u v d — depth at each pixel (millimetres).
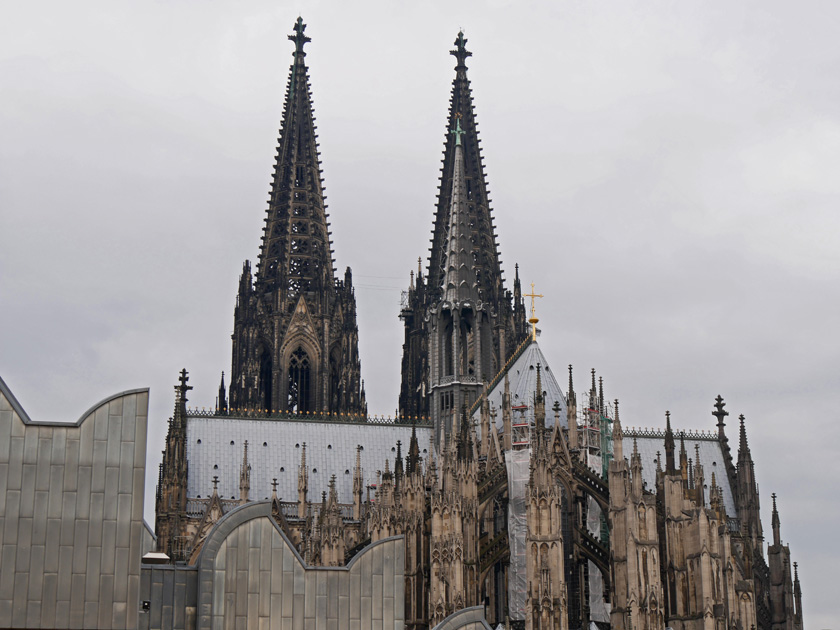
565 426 169625
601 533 160375
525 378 177750
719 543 152875
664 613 147125
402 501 154250
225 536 115812
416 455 157500
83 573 107188
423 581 152250
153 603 113312
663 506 153375
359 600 118750
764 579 179250
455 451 152125
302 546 177250
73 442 109000
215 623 113938
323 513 170375
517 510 152750
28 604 105938
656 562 146000
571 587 152500
